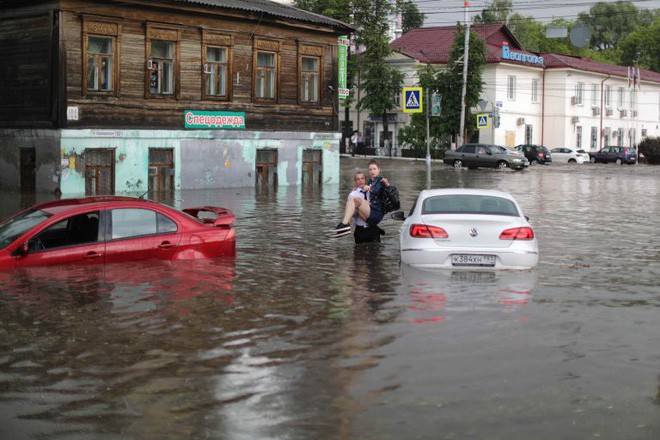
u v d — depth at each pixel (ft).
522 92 217.15
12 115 91.50
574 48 332.60
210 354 22.82
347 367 21.54
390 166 169.99
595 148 240.73
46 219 34.94
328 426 17.19
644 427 17.12
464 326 26.30
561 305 29.84
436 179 127.75
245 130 104.99
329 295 31.55
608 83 246.47
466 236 37.17
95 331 25.31
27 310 27.89
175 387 19.86
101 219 35.88
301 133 112.27
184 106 98.17
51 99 86.99
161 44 96.12
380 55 206.49
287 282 34.42
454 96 194.49
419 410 18.16
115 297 30.07
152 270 35.24
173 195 89.81
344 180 122.01
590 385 20.02
